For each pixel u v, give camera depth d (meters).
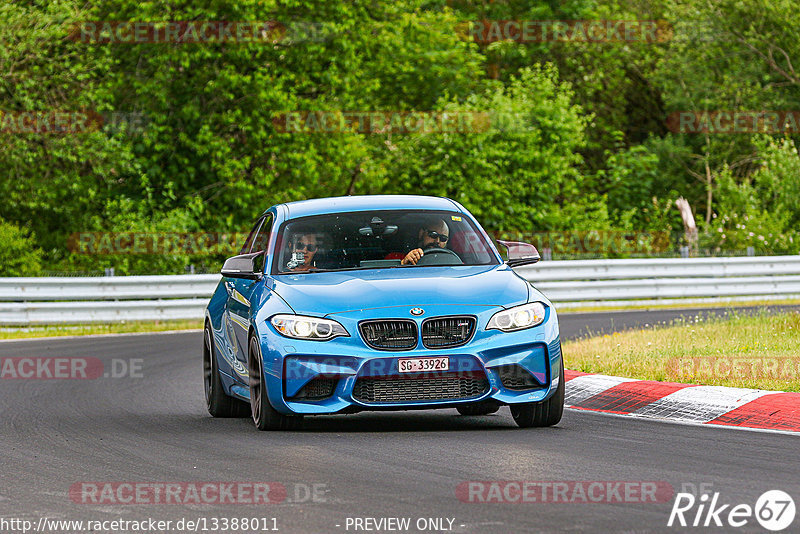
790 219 90.25
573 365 32.66
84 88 75.31
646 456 19.66
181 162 80.12
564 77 124.06
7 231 71.25
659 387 27.06
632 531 14.05
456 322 22.66
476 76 119.06
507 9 125.44
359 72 87.38
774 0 110.06
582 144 95.69
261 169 79.94
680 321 48.56
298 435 23.03
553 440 21.67
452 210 27.06
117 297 62.88
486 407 26.61
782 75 114.75
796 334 37.69
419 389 22.44
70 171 75.94
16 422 26.73
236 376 25.73
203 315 63.84
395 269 24.80
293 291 23.70
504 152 89.69
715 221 91.38
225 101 81.19
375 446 21.25
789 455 19.55
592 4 123.25
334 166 84.19
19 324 60.19
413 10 104.12
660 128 124.81
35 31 72.69
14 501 16.97
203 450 21.41
